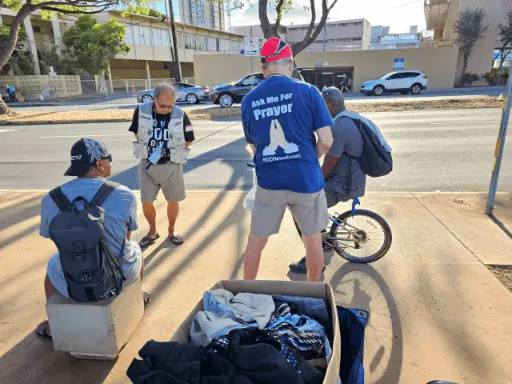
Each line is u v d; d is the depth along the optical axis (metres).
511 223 4.51
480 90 27.97
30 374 2.45
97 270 2.28
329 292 1.84
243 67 33.44
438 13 39.94
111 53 35.50
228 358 1.46
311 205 2.67
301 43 16.86
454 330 2.74
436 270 3.54
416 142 9.70
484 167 7.39
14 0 18.58
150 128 3.84
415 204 5.21
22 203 5.61
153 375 1.40
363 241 3.70
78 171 2.48
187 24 45.56
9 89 29.97
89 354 2.52
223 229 4.55
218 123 14.23
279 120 2.49
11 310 3.08
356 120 3.29
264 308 1.81
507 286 3.26
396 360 2.48
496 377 2.33
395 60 30.27
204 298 1.90
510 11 34.38
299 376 1.39
